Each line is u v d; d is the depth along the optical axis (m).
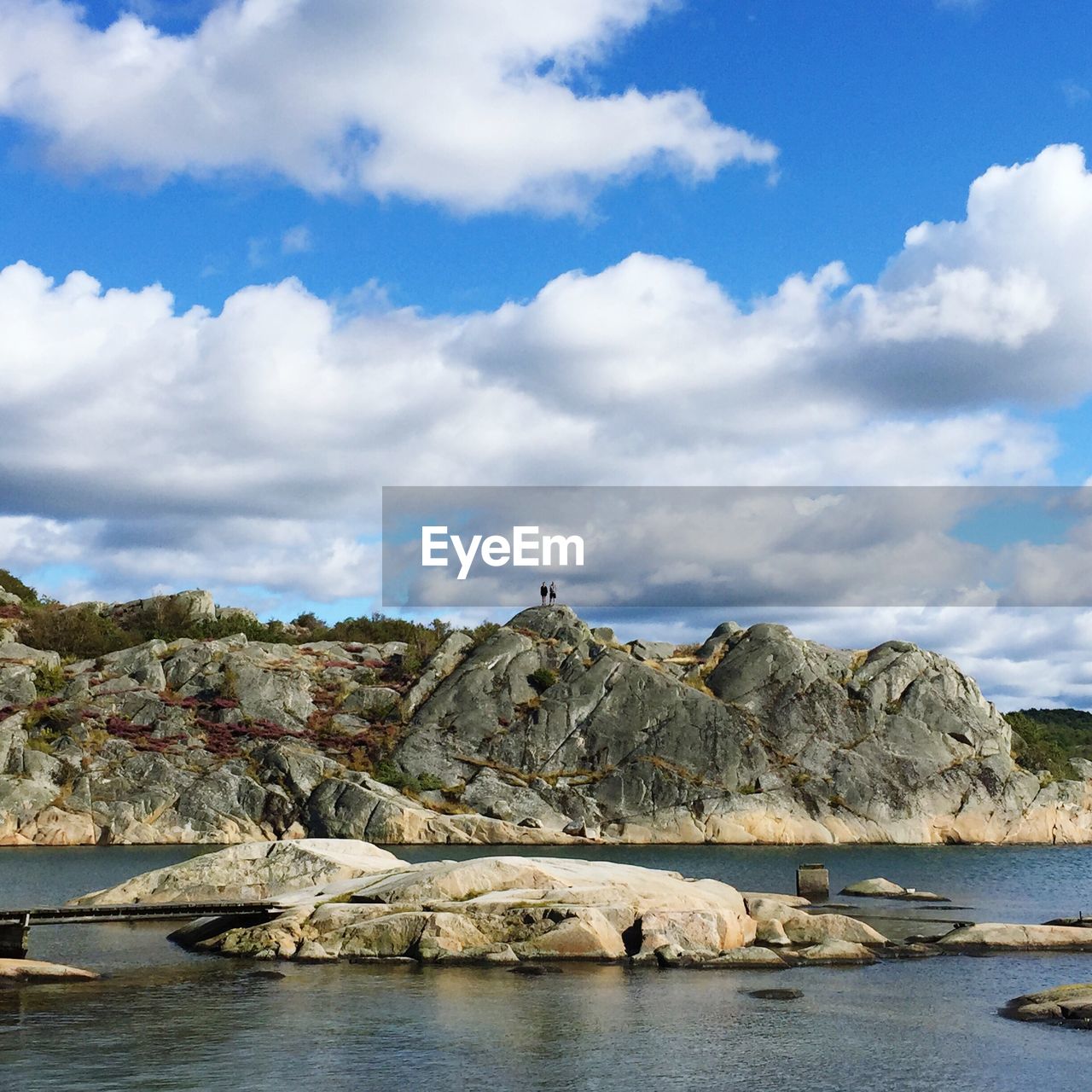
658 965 34.66
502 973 33.28
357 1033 26.70
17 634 121.00
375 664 117.44
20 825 85.56
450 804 95.94
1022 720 128.00
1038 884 63.69
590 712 104.50
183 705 101.62
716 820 96.50
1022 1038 26.77
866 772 102.81
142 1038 26.12
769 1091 22.88
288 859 44.19
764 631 113.38
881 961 36.19
